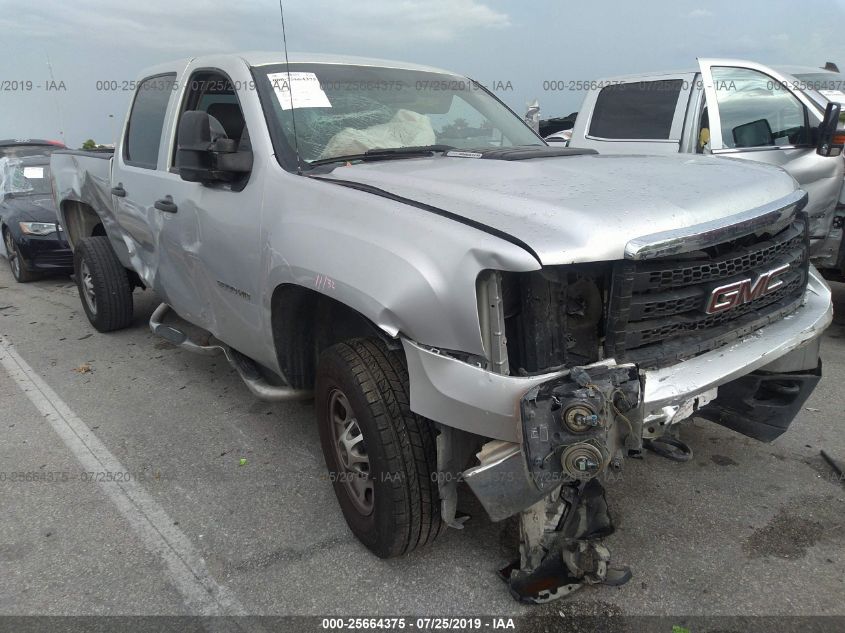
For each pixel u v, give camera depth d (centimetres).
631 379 205
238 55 354
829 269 532
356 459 260
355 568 263
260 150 306
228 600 248
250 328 321
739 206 236
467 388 209
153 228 405
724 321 245
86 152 547
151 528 294
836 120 478
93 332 593
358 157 313
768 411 279
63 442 380
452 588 250
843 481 314
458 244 209
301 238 260
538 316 209
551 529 229
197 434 385
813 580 248
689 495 304
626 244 205
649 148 596
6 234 829
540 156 307
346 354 247
